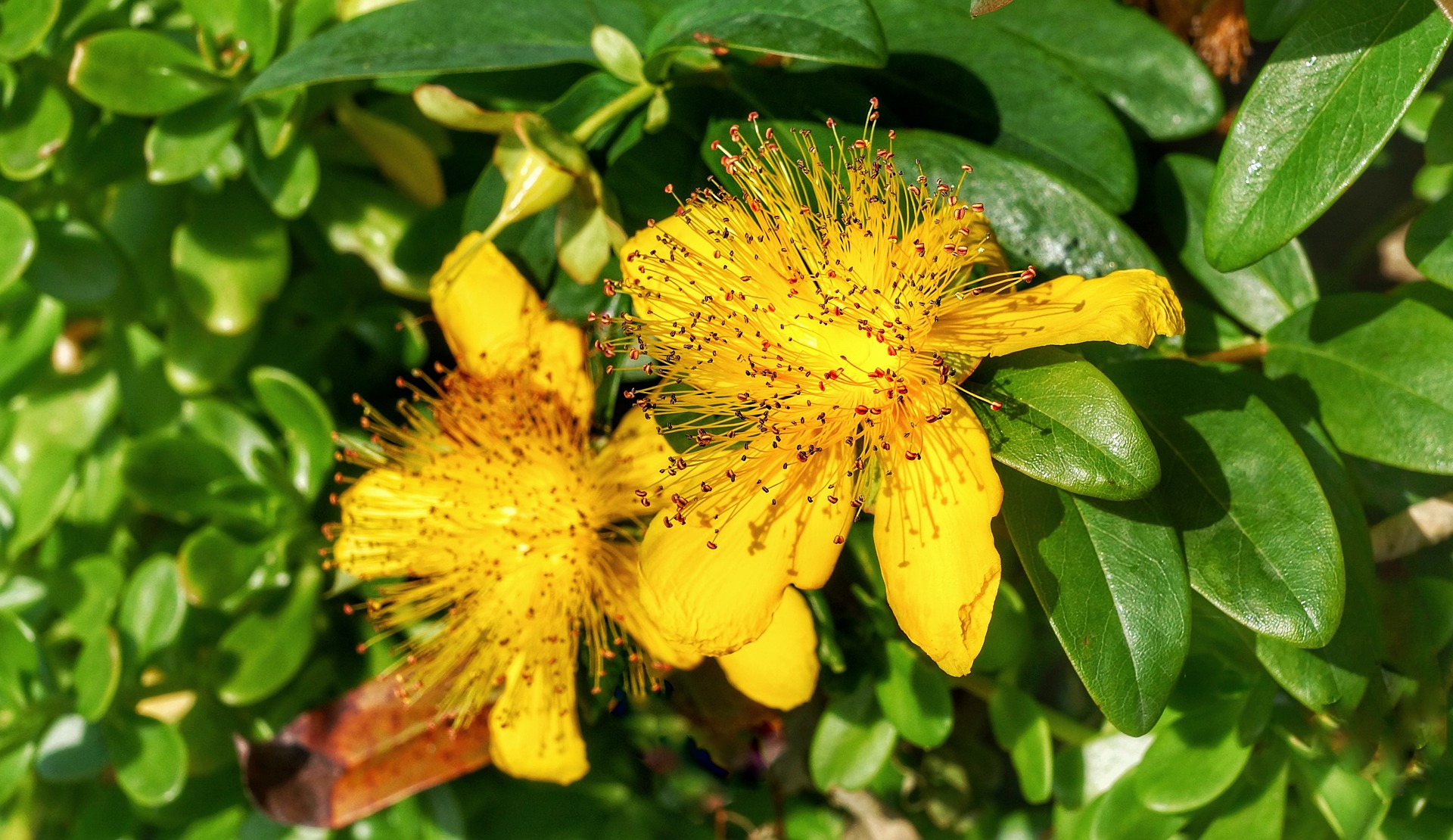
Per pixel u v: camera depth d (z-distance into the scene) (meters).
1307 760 0.25
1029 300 0.23
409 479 0.27
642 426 0.27
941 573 0.22
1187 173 0.27
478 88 0.28
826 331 0.23
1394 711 0.24
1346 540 0.24
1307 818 0.26
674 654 0.26
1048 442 0.22
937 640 0.22
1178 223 0.27
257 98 0.28
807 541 0.23
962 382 0.23
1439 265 0.24
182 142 0.28
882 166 0.24
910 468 0.23
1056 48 0.27
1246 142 0.23
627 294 0.26
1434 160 0.26
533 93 0.28
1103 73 0.27
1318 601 0.22
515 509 0.27
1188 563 0.23
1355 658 0.23
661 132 0.27
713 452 0.24
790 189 0.24
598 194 0.25
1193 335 0.26
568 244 0.26
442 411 0.27
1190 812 0.26
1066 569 0.23
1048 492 0.23
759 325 0.24
